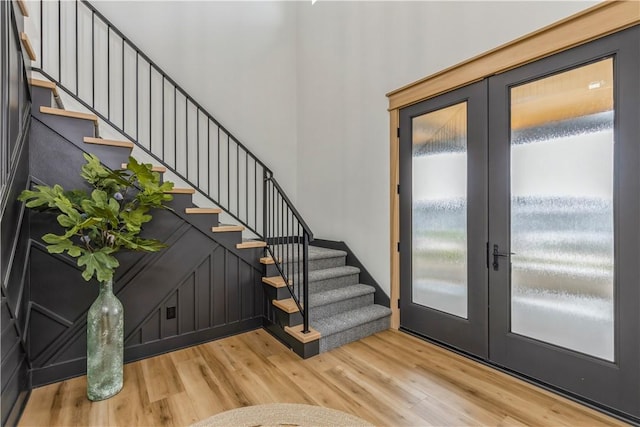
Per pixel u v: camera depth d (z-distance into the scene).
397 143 3.41
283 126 4.93
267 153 4.79
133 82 3.85
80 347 2.46
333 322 3.08
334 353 2.84
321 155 4.48
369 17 3.73
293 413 2.00
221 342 3.08
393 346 2.99
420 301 3.21
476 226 2.71
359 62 3.87
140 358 2.72
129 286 2.69
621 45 1.95
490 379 2.41
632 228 1.93
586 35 2.06
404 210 3.35
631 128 1.92
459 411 2.03
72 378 2.41
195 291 3.01
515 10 2.43
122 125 3.76
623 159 1.96
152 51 3.94
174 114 4.07
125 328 2.67
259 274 3.44
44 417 1.95
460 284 2.86
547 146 2.29
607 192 2.03
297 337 2.79
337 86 4.20
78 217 2.01
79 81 3.54
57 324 2.37
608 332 2.04
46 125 2.31
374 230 3.68
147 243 2.37
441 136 3.00
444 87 2.91
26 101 2.17
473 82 2.71
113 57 3.72
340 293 3.39
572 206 2.18
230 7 4.49
